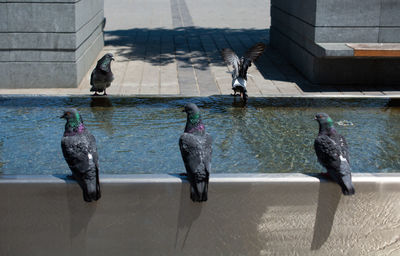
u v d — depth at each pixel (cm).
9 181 368
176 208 378
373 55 973
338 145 379
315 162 507
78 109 649
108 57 819
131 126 598
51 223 380
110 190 372
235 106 657
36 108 641
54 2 994
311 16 1053
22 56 1015
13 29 1002
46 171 483
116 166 495
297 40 1177
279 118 627
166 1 2559
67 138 370
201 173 361
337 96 648
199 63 1229
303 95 657
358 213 384
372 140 562
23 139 555
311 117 629
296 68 1184
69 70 1027
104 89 853
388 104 642
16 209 376
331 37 1033
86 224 380
